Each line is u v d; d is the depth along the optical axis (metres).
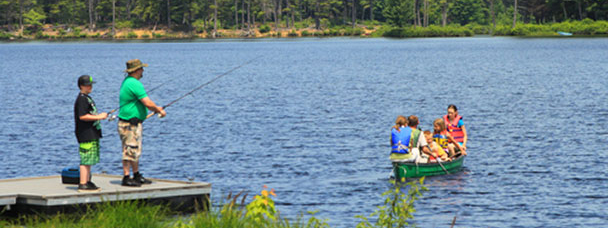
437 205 23.88
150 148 36.72
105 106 62.41
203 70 115.38
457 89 71.56
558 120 46.00
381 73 99.69
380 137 39.78
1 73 108.19
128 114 19.97
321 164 31.78
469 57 140.75
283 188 26.88
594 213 22.77
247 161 32.78
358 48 198.38
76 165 32.59
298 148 36.25
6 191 20.09
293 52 178.25
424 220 21.98
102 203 19.03
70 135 41.47
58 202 19.19
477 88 72.25
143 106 20.14
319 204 24.22
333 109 54.41
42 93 71.88
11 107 57.88
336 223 21.73
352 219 22.16
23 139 40.03
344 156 33.78
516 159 32.44
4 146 37.59
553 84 75.12
